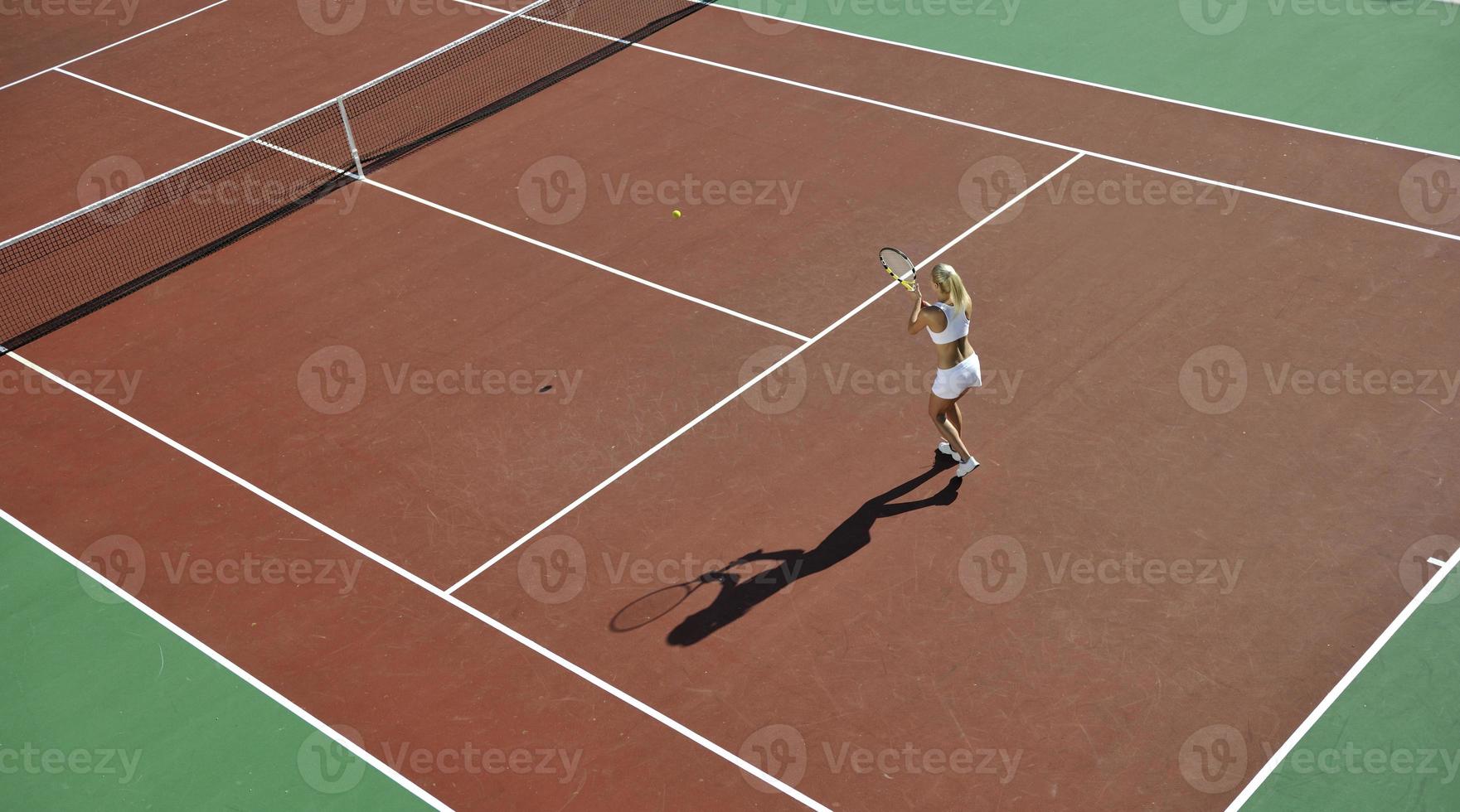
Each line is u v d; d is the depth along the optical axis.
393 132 18.11
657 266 14.87
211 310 14.74
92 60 21.11
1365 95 17.14
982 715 9.56
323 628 10.66
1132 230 14.82
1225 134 16.53
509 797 9.19
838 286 14.28
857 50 19.22
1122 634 10.11
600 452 12.29
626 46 19.88
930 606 10.45
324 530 11.65
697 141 17.25
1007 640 10.12
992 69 18.45
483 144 17.58
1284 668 9.75
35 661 10.53
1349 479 11.36
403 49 20.53
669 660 10.18
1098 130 16.83
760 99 18.09
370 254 15.51
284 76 20.02
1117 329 13.31
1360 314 13.27
